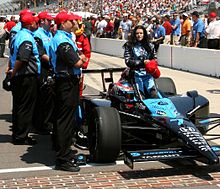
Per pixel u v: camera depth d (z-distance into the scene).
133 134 7.06
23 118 7.51
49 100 8.18
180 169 6.12
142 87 7.00
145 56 7.18
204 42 18.03
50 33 8.26
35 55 7.39
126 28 25.80
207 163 5.88
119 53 24.97
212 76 15.91
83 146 7.17
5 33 25.06
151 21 23.34
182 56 17.83
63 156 6.05
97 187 5.38
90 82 15.42
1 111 10.63
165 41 22.33
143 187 5.38
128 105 6.89
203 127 7.26
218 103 11.09
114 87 7.21
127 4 52.16
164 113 6.27
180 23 21.34
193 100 6.96
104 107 6.26
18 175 5.89
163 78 8.47
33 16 7.37
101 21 29.78
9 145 7.57
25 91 7.41
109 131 6.00
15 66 7.22
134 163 6.40
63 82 5.89
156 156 5.64
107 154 6.09
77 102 6.04
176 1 44.94
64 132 6.01
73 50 5.83
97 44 28.75
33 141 7.64
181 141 5.81
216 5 21.92
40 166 6.31
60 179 5.70
